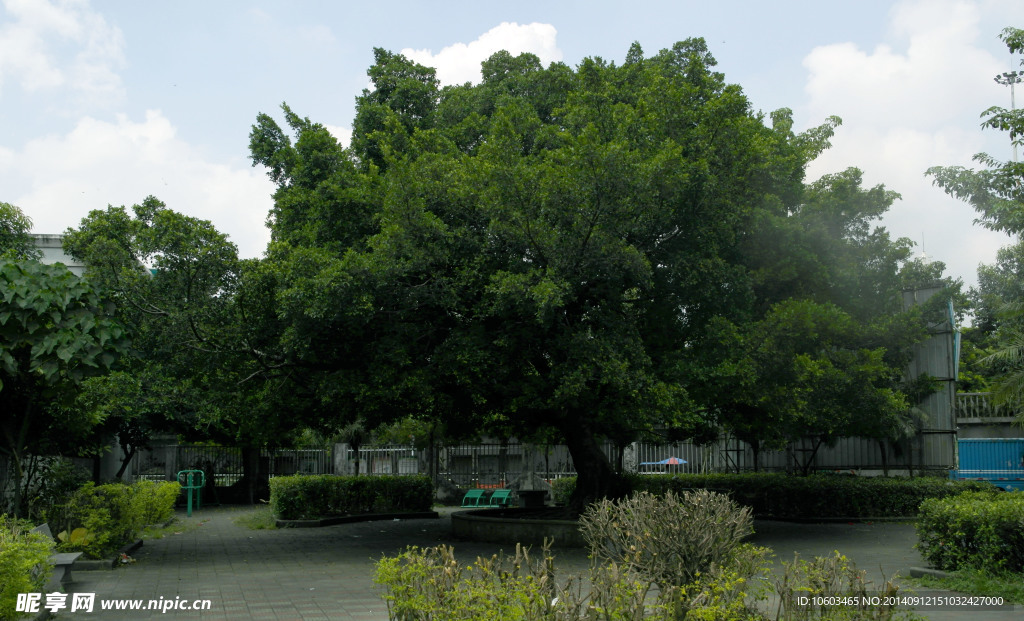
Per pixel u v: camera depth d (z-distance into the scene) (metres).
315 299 11.39
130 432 21.25
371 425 15.44
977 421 24.50
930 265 25.42
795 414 13.91
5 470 13.62
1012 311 16.55
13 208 14.29
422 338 12.95
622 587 4.72
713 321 13.45
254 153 16.08
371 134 14.86
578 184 11.82
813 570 5.55
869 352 14.84
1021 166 11.23
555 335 12.62
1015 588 8.80
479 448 27.33
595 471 15.68
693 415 13.08
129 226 12.15
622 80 15.97
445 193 12.57
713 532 6.49
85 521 11.85
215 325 12.34
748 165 14.07
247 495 27.39
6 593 6.98
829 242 15.99
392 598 5.46
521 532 14.67
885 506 19.11
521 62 18.75
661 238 13.82
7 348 9.45
